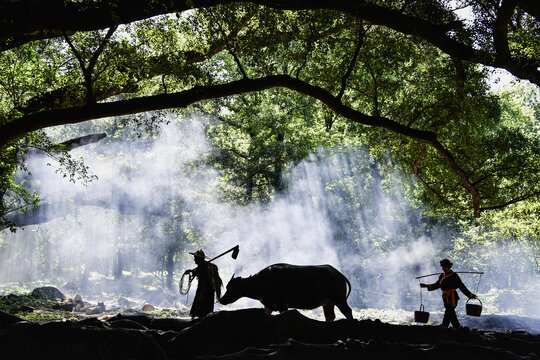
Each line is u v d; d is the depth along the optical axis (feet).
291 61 59.36
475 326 57.21
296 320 25.48
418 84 64.39
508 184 73.41
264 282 41.06
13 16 42.70
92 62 47.09
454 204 71.61
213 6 47.91
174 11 45.01
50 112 45.65
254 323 24.90
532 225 74.79
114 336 19.88
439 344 24.06
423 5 49.93
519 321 59.88
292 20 51.75
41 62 54.95
